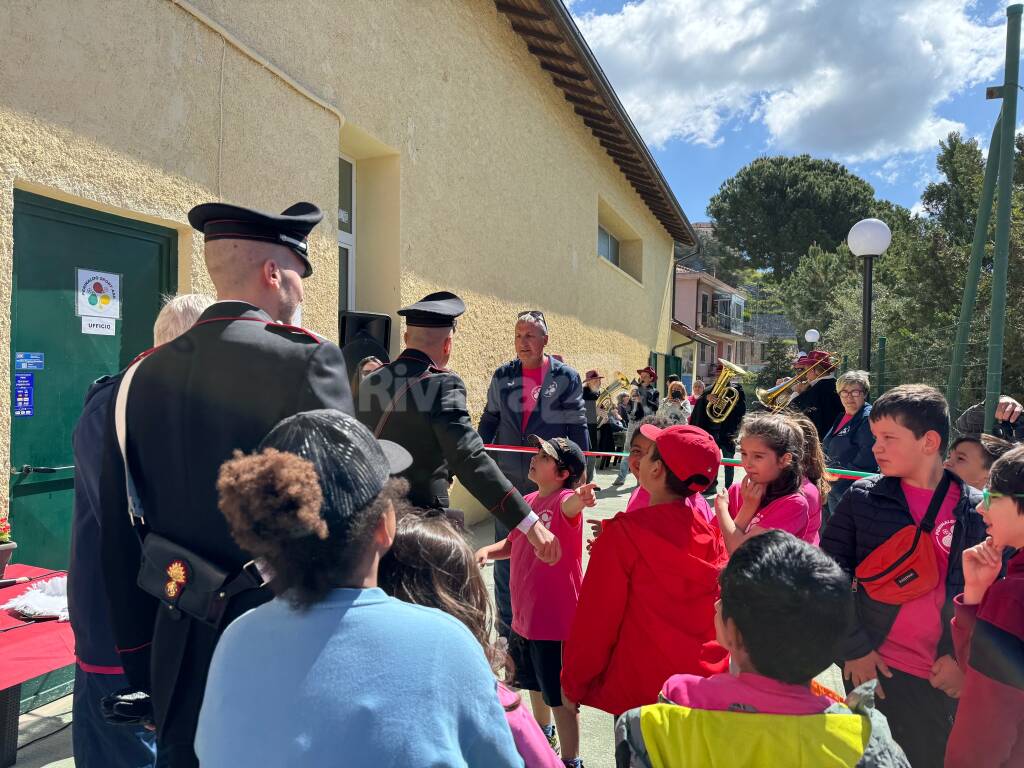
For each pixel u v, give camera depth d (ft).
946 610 6.46
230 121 12.74
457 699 3.38
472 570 5.13
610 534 6.75
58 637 7.11
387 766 3.12
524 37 25.70
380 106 17.48
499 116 24.44
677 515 6.76
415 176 19.12
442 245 20.57
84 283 10.73
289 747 3.15
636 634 6.52
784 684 4.28
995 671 5.16
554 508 9.09
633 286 45.57
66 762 8.74
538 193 28.04
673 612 6.43
